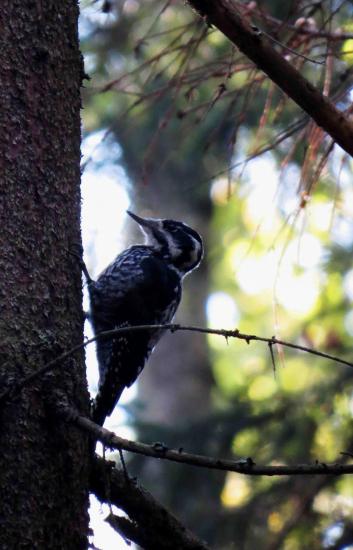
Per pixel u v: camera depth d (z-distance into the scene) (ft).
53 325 23.73
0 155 24.27
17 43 24.90
